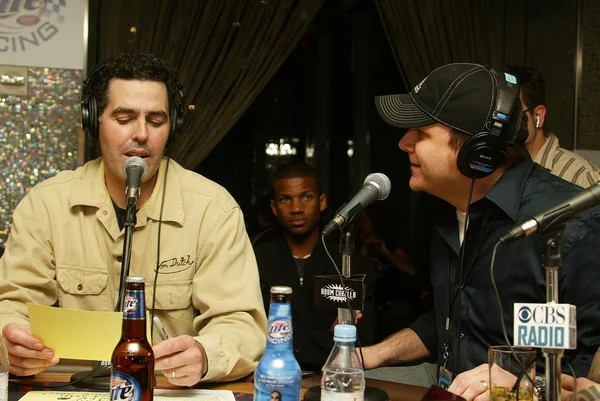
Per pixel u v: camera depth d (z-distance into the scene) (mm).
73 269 1925
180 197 1959
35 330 1446
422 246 4594
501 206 1775
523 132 1762
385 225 4754
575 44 3834
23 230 1933
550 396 1184
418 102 1788
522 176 1822
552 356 1183
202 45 3635
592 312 1662
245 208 4602
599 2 3838
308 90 4879
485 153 1682
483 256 1838
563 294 1696
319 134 4844
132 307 1223
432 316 2145
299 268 3170
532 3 3951
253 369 1688
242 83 3709
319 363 2996
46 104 3258
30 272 1899
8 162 3225
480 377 1498
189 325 1932
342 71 4918
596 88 3850
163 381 1607
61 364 1682
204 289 1861
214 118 3678
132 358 1199
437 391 1500
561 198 1765
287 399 1131
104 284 1924
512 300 1781
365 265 3154
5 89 3229
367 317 3105
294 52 4844
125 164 1581
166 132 1899
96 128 1902
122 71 1854
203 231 1932
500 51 3936
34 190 2002
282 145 4773
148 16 3572
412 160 1869
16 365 1485
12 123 3230
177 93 2002
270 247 3168
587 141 3842
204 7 3639
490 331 1827
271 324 1158
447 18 3869
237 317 1801
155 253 1926
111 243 1939
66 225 1942
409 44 3875
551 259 1213
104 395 1431
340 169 4898
